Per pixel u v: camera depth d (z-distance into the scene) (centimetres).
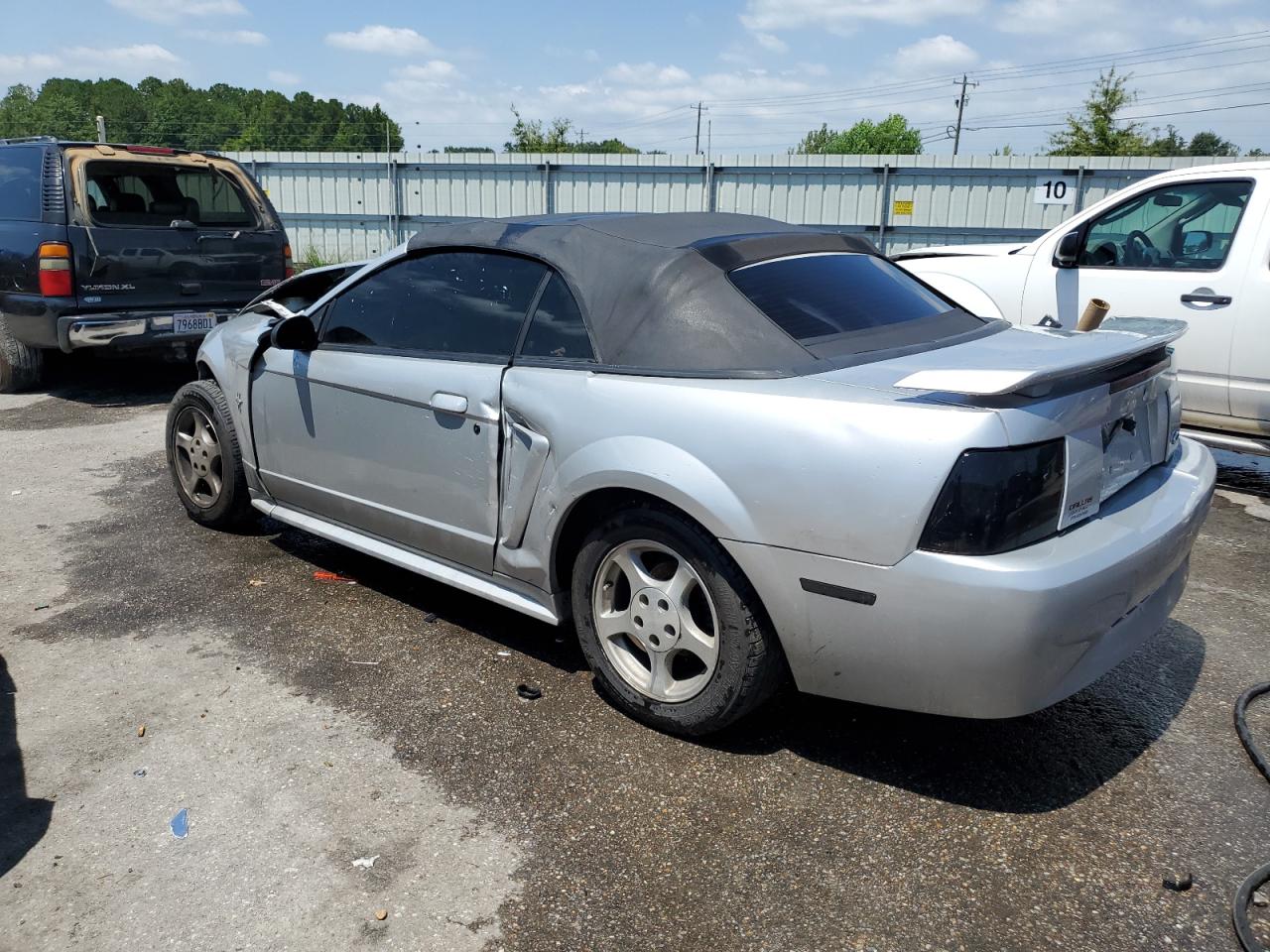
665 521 296
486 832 271
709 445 284
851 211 1716
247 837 269
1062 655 257
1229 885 253
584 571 325
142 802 284
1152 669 370
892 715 334
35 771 299
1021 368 264
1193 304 587
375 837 269
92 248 743
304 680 354
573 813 279
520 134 5538
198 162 820
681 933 236
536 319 341
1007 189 1644
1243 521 551
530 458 329
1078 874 256
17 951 229
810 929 237
